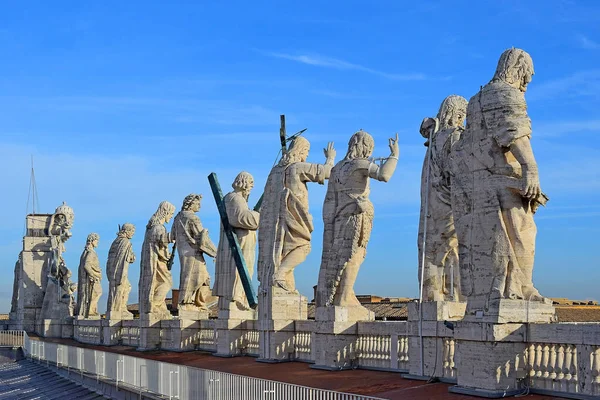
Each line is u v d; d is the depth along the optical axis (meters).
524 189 16.25
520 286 16.41
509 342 15.84
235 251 30.58
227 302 30.61
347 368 22.38
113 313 43.19
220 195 31.78
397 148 22.72
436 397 16.31
